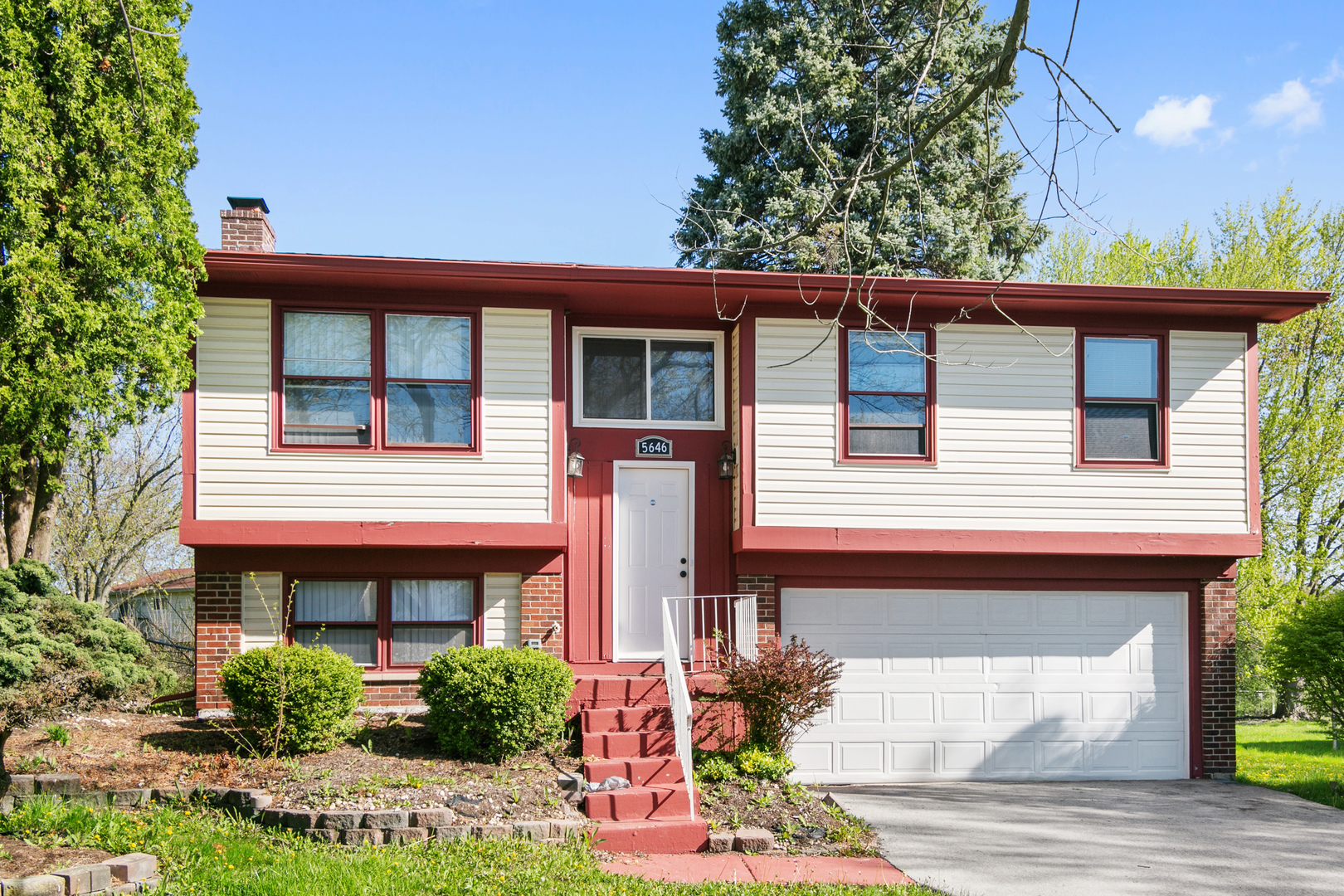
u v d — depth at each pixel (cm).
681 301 1184
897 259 1833
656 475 1232
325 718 951
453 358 1141
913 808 1026
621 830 841
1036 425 1214
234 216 1270
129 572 2470
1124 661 1260
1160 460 1230
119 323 998
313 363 1115
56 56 1008
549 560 1161
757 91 2009
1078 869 823
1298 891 780
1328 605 1309
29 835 685
